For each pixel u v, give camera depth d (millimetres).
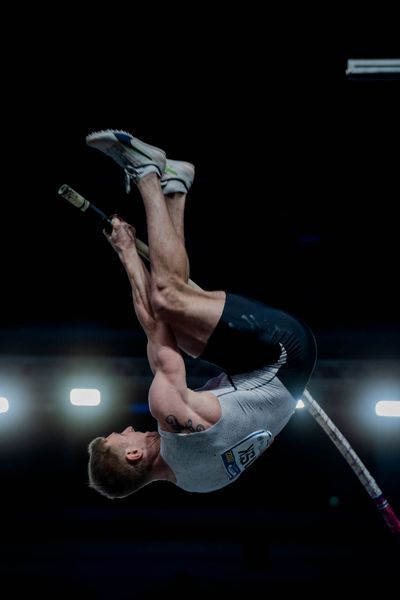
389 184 10094
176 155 9617
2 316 10281
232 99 9242
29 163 9766
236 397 3754
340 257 10344
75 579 10109
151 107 9242
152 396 3689
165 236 3697
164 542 11344
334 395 10023
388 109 9375
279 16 8406
